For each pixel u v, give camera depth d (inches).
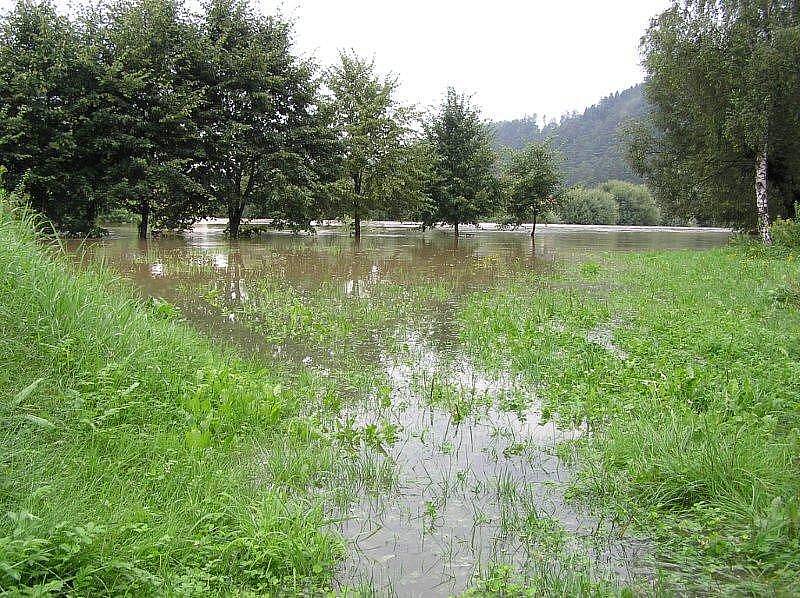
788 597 128.6
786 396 245.8
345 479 191.6
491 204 1358.3
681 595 133.6
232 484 179.9
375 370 312.3
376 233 1536.7
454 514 171.5
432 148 1306.6
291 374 300.7
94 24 892.0
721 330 360.2
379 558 150.1
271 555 143.3
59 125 847.7
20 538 126.6
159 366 249.3
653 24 1035.9
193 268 696.4
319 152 1104.2
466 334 388.5
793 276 556.7
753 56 864.9
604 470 192.2
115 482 172.4
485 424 241.0
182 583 130.2
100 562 129.6
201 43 959.6
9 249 250.8
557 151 1466.5
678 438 199.6
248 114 1012.5
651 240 1517.0
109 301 287.4
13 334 225.9
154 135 914.7
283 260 840.3
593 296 550.6
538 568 145.3
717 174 1031.6
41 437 184.7
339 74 1173.1
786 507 157.8
